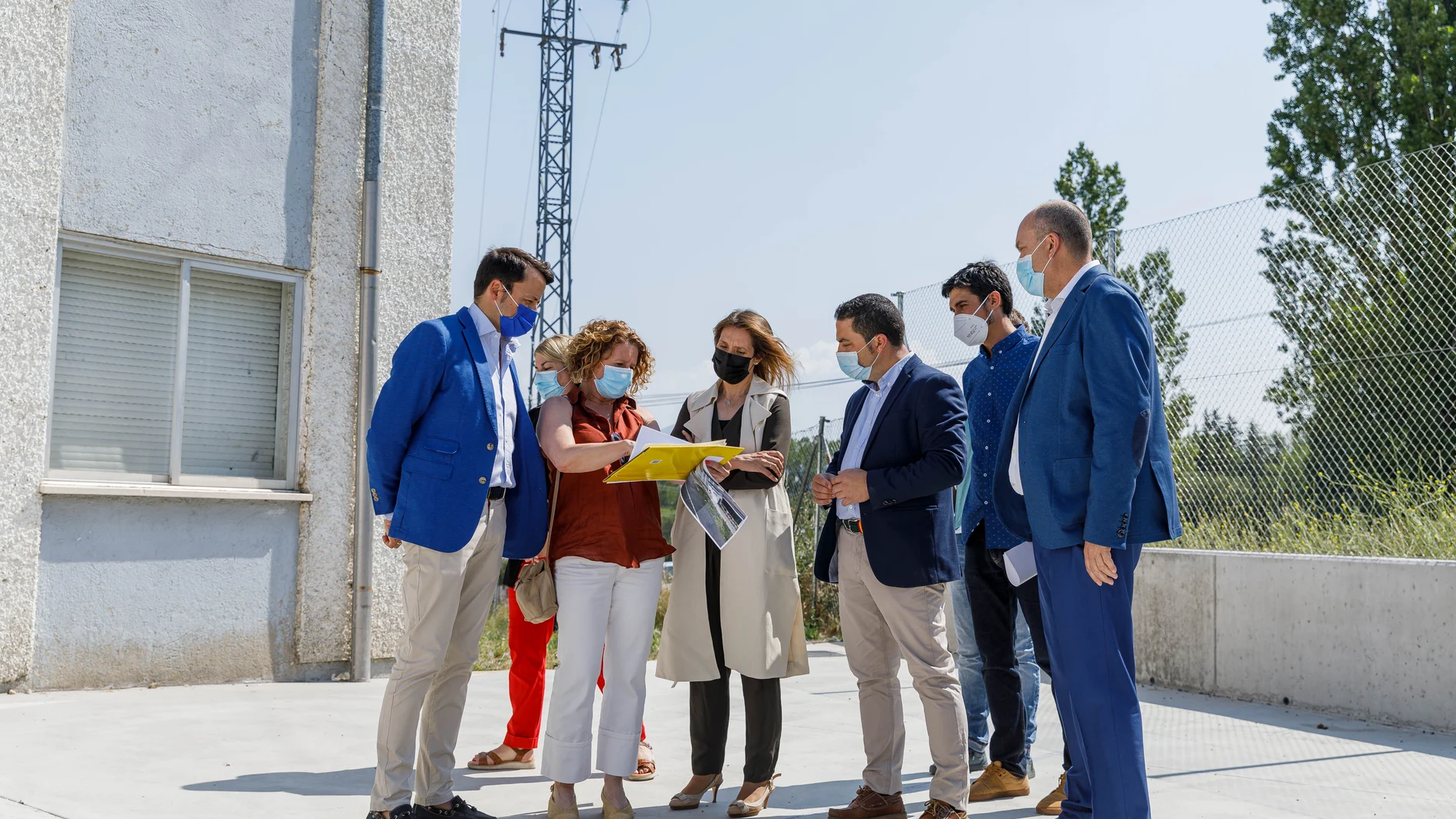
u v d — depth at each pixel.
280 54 6.95
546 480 3.84
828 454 10.69
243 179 6.78
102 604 6.07
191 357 6.66
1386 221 6.39
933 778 3.84
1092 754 3.06
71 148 6.07
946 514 3.85
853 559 3.94
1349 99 22.39
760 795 3.93
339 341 7.13
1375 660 6.06
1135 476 2.98
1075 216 3.33
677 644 4.05
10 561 5.71
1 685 5.67
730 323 4.09
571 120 34.00
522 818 3.88
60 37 5.97
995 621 4.36
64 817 3.47
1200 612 7.12
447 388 3.55
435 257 7.57
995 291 4.46
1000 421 4.38
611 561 3.73
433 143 7.61
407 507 3.48
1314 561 6.42
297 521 6.93
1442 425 6.11
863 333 3.91
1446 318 6.07
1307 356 6.65
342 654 7.02
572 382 3.89
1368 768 4.80
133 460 6.39
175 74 6.49
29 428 5.81
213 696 6.05
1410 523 6.20
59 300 6.11
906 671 8.29
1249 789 4.39
